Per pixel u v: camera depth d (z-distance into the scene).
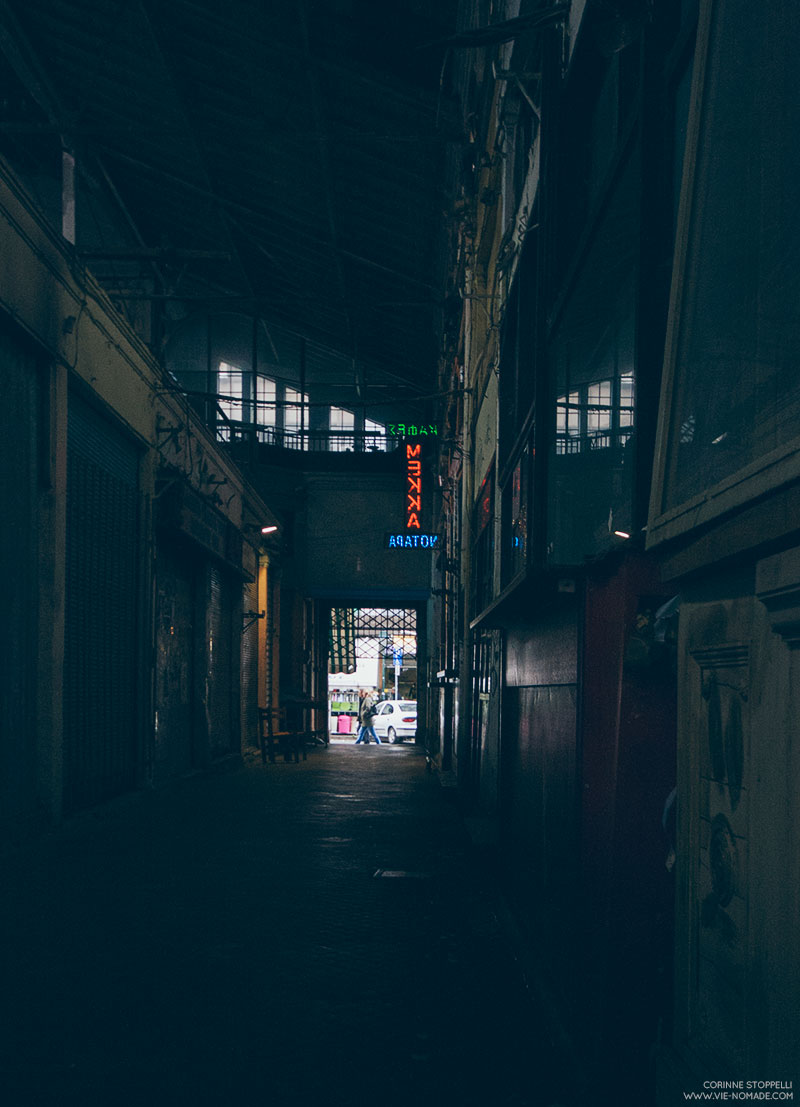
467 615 13.78
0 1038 3.78
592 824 3.44
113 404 11.39
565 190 4.79
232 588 20.81
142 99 14.59
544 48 4.95
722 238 2.01
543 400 4.54
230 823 10.35
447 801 13.07
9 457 8.25
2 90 14.81
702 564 1.86
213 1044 3.73
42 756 9.03
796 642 1.47
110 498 11.80
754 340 1.78
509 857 6.16
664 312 3.36
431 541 26.31
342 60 11.90
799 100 1.65
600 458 4.38
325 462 29.86
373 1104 3.18
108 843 8.73
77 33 13.30
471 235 13.21
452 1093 3.28
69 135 11.74
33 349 8.84
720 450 1.92
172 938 5.35
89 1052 3.63
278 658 27.64
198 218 19.12
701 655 2.02
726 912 1.80
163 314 14.78
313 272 20.08
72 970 4.72
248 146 15.01
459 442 16.62
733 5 2.03
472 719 12.46
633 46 4.05
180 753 15.77
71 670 10.12
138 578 12.98
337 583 29.62
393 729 37.25
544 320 4.64
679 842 2.15
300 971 4.74
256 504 23.03
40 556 9.06
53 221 15.28
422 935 5.49
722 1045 1.80
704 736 2.00
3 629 8.05
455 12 11.66
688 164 2.28
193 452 15.95
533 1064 3.55
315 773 18.20
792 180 1.66
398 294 19.70
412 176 14.48
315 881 7.06
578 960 3.40
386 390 29.95
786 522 1.43
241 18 11.55
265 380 30.39
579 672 3.54
